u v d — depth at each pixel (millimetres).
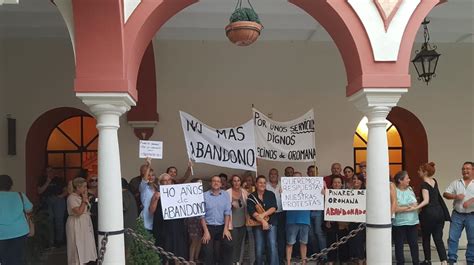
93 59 5141
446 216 7691
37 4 8250
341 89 10086
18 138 9664
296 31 9586
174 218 6512
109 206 5207
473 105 10305
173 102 9836
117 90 5133
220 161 7230
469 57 10344
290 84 10023
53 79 9750
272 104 9977
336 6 5539
